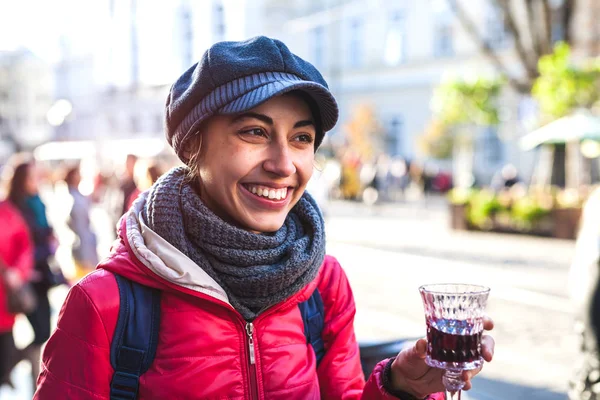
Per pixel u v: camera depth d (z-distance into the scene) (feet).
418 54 122.11
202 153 5.27
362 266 37.42
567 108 53.67
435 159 110.01
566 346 20.54
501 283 31.14
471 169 105.40
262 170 5.16
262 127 5.13
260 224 5.20
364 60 130.41
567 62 54.03
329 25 132.46
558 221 48.42
